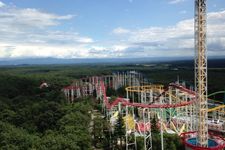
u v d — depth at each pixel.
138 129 154.50
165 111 182.38
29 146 121.69
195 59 127.19
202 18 124.94
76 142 123.88
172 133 150.50
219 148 121.25
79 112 184.88
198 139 125.94
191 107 171.25
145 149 124.50
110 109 188.38
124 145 143.25
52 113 184.75
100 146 145.25
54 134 139.38
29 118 184.00
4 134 129.88
